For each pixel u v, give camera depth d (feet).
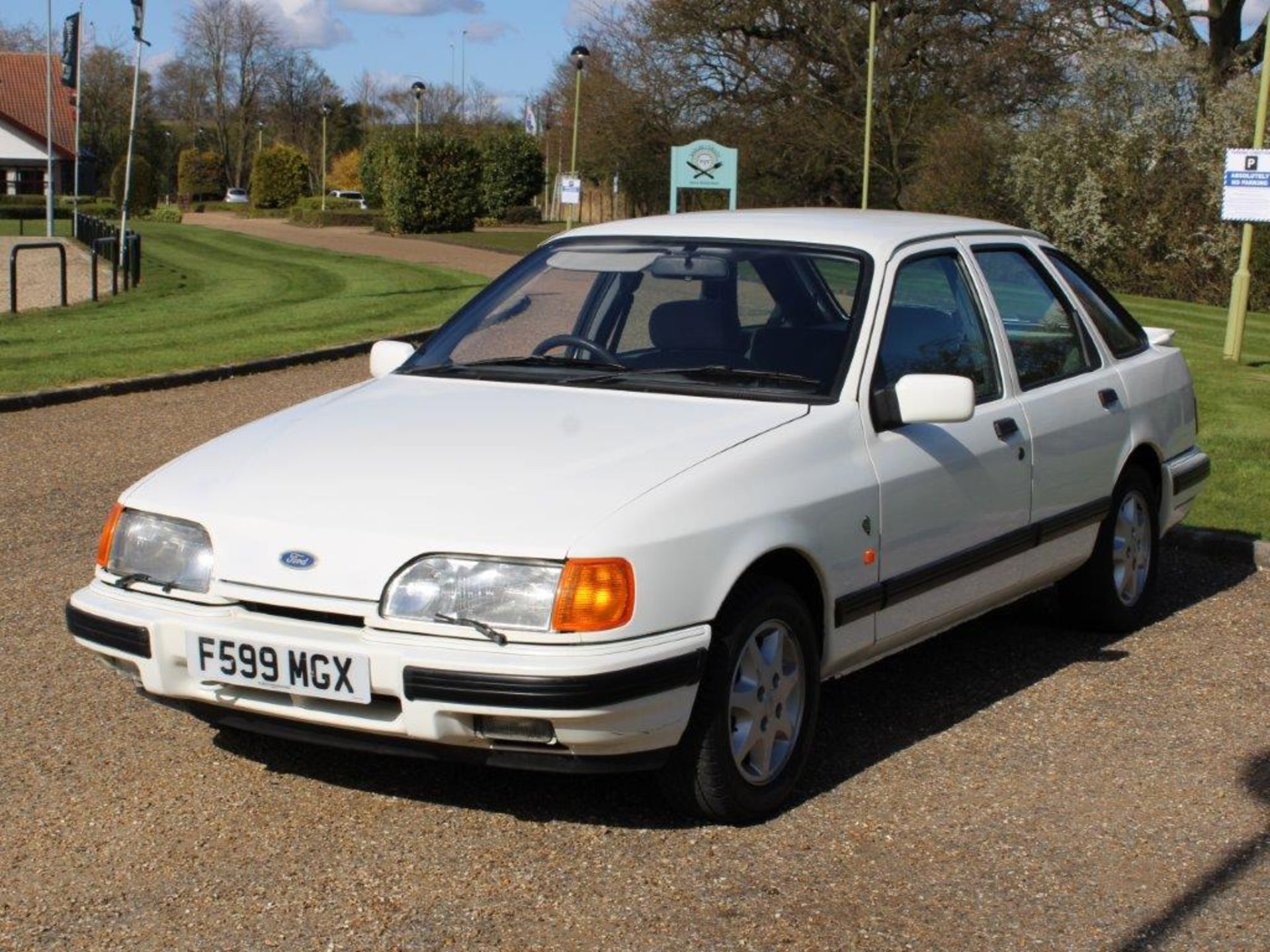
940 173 114.01
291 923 12.22
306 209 203.82
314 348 52.03
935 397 15.52
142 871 13.16
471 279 88.94
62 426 36.65
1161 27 118.93
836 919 12.46
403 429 15.20
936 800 15.14
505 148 203.21
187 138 373.20
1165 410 21.91
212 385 44.73
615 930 12.17
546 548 12.80
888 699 18.43
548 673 12.46
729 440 14.53
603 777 15.52
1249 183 52.06
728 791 13.97
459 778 15.38
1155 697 18.53
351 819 14.30
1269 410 41.29
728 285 17.26
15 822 14.12
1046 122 102.27
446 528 13.08
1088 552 20.22
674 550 13.21
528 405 15.78
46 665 18.70
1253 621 22.02
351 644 12.91
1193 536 26.25
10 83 265.54
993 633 21.39
